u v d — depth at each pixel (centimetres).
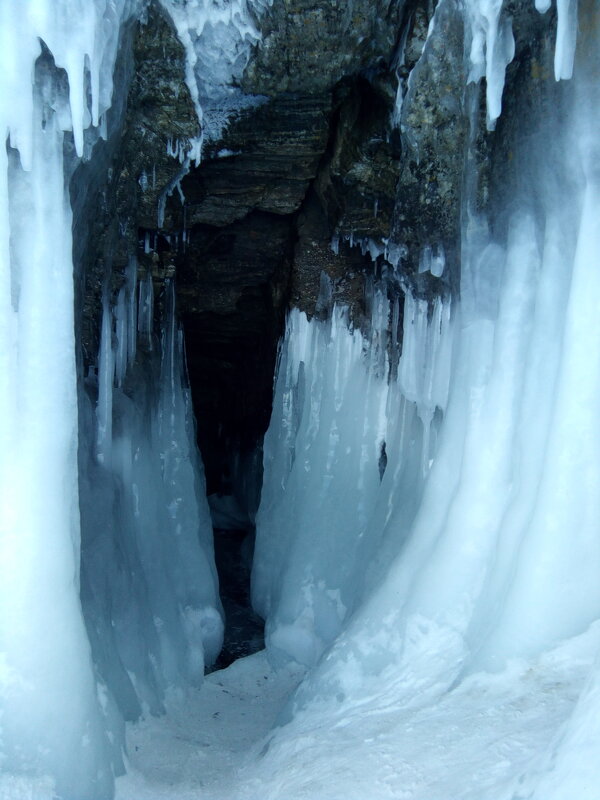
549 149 481
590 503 438
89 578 572
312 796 420
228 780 518
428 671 508
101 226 643
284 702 672
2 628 432
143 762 528
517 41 499
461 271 571
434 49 593
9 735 420
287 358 861
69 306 473
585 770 300
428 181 636
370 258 818
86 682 461
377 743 448
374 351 807
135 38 625
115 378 724
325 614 748
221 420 1233
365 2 627
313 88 684
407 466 731
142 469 723
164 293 841
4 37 438
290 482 845
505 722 404
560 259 488
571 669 420
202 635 766
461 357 579
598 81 444
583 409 442
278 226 843
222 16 633
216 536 1096
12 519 442
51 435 457
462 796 355
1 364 444
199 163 739
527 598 446
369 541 741
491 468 534
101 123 542
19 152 450
